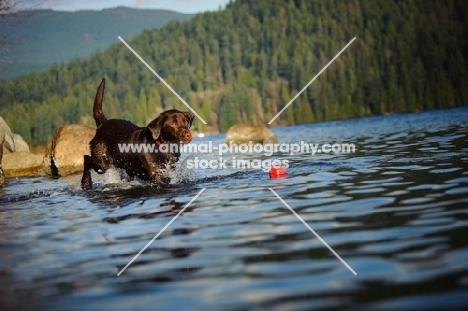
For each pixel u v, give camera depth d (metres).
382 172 8.74
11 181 13.51
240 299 3.56
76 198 8.71
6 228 6.43
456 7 129.25
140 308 3.53
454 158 9.71
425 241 4.46
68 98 116.19
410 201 6.11
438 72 110.81
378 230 4.95
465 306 3.17
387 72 108.25
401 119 41.81
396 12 136.62
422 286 3.52
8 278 4.37
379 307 3.27
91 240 5.45
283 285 3.75
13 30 22.27
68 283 4.13
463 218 5.10
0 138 13.64
